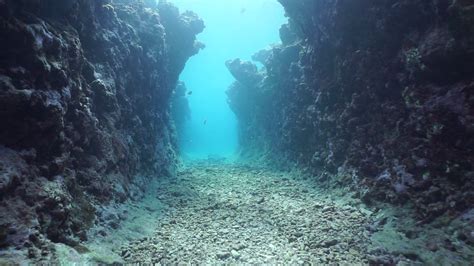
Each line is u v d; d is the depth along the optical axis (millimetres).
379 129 11953
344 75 13875
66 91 8875
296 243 8828
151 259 7801
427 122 9359
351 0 12555
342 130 13977
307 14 16656
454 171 8344
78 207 8812
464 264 6344
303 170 17500
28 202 6656
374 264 7105
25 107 7203
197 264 7641
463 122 8328
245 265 7562
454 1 8219
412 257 7152
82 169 10203
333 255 7777
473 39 8180
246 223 10859
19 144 7312
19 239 5836
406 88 10406
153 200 13891
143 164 16281
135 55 15656
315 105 16531
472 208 7508
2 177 6152
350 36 13359
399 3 10602
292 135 19984
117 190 11477
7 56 7324
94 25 12320
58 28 9500
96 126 11133
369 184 11312
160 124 21578
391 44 11461
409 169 9805
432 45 9156
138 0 19375
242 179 19000
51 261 5859
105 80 12562
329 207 11328
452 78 9141
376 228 9055
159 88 20500
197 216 11781
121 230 9594
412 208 9125
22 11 7902
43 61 7848
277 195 14367
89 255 6859
